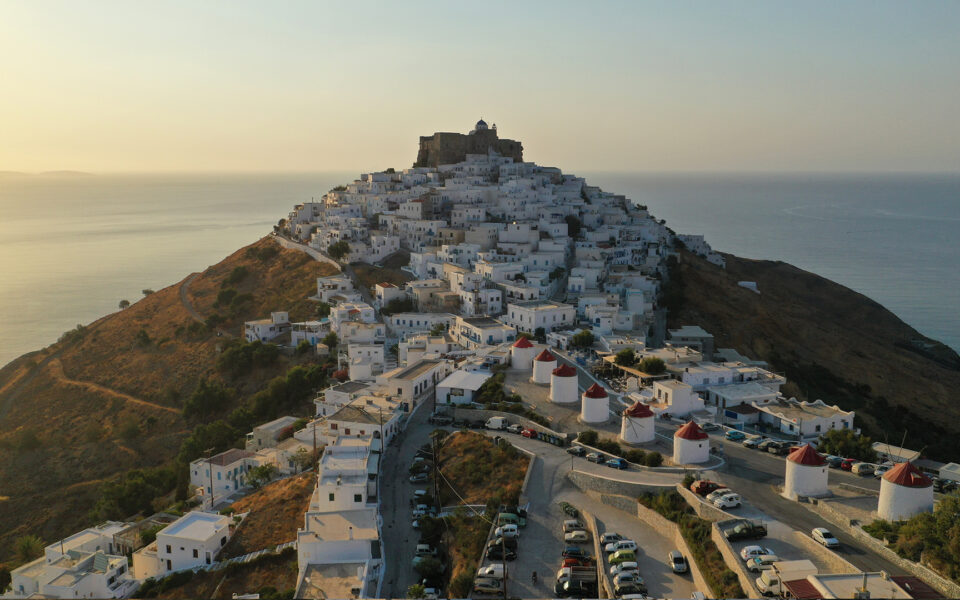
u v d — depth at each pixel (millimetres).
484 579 67312
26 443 163125
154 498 124312
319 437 111688
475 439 101875
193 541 84438
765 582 58500
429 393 124562
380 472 96562
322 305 193750
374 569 72438
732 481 83188
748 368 122188
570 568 67500
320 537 75000
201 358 189000
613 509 81750
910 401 185125
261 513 94125
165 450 154875
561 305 159875
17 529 133125
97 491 141375
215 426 139625
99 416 174875
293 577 76938
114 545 97938
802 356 196250
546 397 117875
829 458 89438
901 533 64438
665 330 177750
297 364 173125
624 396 116250
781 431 103312
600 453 93625
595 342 145250
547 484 87562
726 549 65375
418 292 185750
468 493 89438
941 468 99500
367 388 130625
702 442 88188
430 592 68312
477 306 171750
